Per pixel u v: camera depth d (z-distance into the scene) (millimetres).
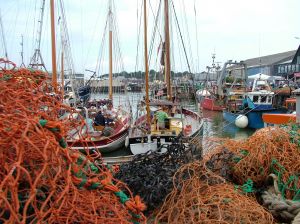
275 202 3375
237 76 31328
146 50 12000
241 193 3555
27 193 1898
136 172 3707
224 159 4117
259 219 2939
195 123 14891
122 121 15734
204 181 3438
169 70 16750
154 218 3248
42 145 1976
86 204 2188
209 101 32062
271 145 4086
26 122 1965
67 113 3074
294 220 3055
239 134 19891
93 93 27047
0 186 1668
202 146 4805
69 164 2051
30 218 1954
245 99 23109
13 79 2711
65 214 2027
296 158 3969
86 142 2691
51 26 14742
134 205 2236
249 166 4000
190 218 2865
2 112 2268
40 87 2883
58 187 2049
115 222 2168
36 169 1964
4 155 1909
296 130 4660
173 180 3396
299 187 3732
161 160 4219
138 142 11047
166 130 12039
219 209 2850
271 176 3846
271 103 22469
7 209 1731
